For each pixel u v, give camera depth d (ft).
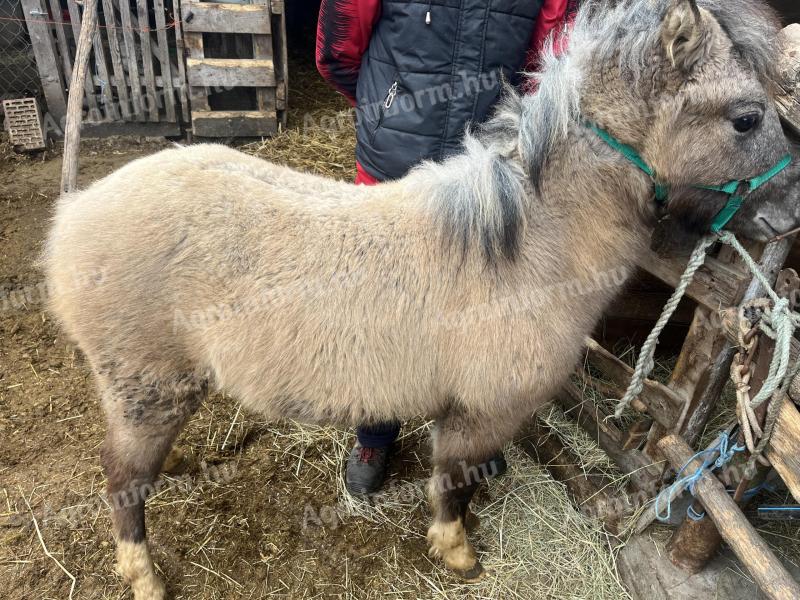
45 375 10.81
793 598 5.88
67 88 17.63
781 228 6.18
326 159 17.60
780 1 13.29
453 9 6.74
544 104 5.98
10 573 7.92
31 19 16.33
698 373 7.68
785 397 5.98
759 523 8.25
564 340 6.50
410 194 6.50
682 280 6.62
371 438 8.80
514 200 6.02
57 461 9.34
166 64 17.53
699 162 5.85
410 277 6.23
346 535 8.71
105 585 7.91
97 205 6.49
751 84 5.54
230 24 17.11
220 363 6.56
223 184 6.47
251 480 9.34
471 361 6.39
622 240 6.40
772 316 5.73
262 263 6.21
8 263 13.20
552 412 10.17
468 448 7.09
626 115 5.85
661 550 8.08
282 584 8.09
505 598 7.99
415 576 8.24
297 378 6.42
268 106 18.39
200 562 8.25
